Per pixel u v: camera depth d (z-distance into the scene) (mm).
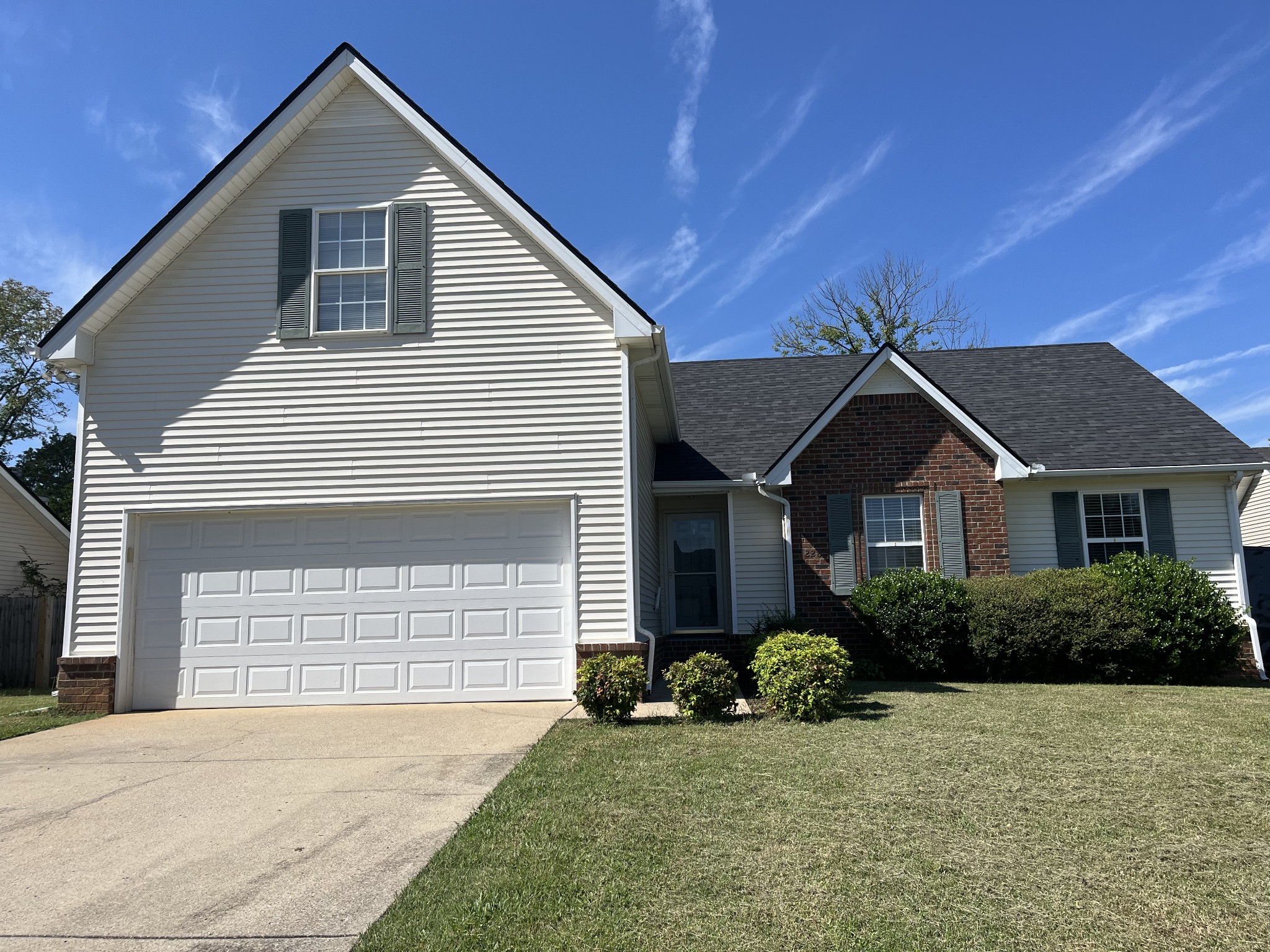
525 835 5465
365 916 4453
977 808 5805
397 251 11750
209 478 11375
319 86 11773
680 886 4609
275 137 11711
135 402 11531
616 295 11414
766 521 15328
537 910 4348
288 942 4176
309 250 11797
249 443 11438
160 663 11219
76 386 11977
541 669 11078
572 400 11430
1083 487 15250
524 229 11750
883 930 4105
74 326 11367
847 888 4570
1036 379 18281
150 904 4688
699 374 19875
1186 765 6867
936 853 5039
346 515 11438
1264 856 4953
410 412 11461
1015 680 13203
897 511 14820
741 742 7914
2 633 17312
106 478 11406
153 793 6938
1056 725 8547
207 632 11266
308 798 6641
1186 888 4547
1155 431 15938
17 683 17141
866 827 5465
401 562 11336
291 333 11609
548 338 11547
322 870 5121
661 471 15594
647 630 13484
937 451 14773
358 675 11141
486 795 6555
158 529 11469
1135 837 5270
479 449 11383
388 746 8422
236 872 5129
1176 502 15172
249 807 6449
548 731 8875
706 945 3973
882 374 15023
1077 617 12875
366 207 11898
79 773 7695
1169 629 13133
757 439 16766
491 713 10156
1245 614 14734
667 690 12008
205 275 11781
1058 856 4984
